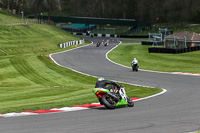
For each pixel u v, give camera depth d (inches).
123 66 2202.3
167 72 1796.3
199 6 7381.9
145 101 849.5
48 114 650.8
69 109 717.9
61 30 5634.8
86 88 1250.0
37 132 494.9
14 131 501.0
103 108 732.7
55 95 1042.7
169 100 866.8
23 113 665.6
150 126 538.9
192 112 673.6
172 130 512.1
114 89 737.6
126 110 702.5
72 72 1927.9
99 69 2048.5
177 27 7165.4
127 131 503.2
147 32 7071.9
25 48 3472.0
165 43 3380.9
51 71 1977.1
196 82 1357.0
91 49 3656.5
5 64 2185.0
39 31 4574.3
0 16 4768.7
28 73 1879.9
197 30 6579.7
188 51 2987.2
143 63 2359.7
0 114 658.8
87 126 536.7
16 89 1240.2
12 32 3934.5
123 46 4099.4
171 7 7711.6
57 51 3344.0
